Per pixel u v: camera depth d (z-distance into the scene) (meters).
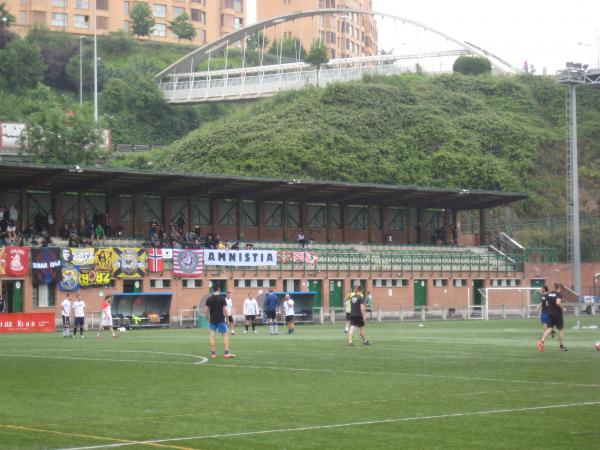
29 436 17.59
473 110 161.38
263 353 38.06
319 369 30.58
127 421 19.45
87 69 181.12
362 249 101.56
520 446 16.36
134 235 88.94
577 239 102.75
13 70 168.75
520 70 180.62
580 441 16.80
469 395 23.34
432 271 100.88
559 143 156.00
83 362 33.66
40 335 59.53
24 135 123.00
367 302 86.50
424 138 149.50
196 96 178.50
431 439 17.12
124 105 173.62
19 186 81.62
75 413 20.64
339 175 138.12
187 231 94.44
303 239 98.00
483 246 110.50
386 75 171.25
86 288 77.75
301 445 16.59
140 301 76.75
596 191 148.62
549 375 28.25
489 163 146.62
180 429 18.39
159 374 29.08
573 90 104.88
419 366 31.55
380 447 16.39
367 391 24.36
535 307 100.56
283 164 136.88
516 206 142.00
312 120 149.38
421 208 110.25
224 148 141.25
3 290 74.06
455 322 79.88
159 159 144.75
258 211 100.19
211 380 27.25
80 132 127.31
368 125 150.12
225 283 86.44
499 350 39.50
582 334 54.94
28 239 79.25
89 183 83.56
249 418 19.80
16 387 25.64
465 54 183.62
